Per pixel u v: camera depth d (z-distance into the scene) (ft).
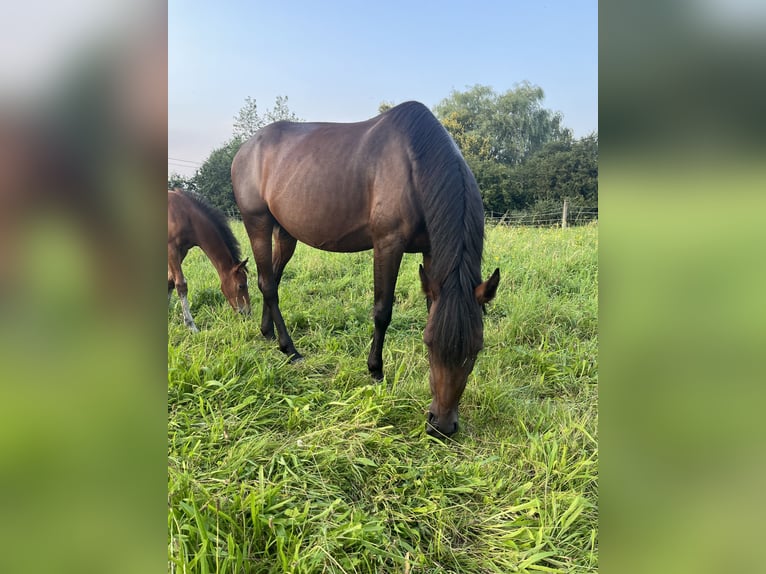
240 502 5.40
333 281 15.84
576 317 12.05
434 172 7.75
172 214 12.51
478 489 6.27
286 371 9.41
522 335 11.29
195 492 5.65
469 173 8.07
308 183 9.69
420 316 12.46
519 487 6.25
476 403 8.36
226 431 7.09
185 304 12.64
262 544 5.15
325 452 6.54
